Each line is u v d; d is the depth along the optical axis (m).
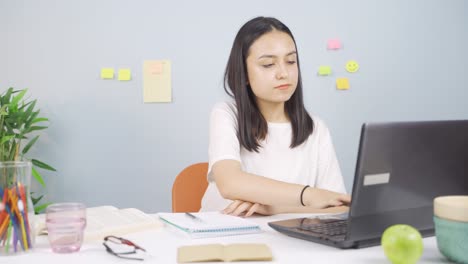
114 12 2.59
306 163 1.60
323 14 2.70
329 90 2.72
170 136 2.66
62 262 0.86
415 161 0.91
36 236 1.04
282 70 1.42
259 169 1.55
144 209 2.67
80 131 2.62
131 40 2.61
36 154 2.60
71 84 2.60
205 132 2.67
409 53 2.77
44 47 2.58
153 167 2.66
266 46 1.42
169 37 2.62
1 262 0.86
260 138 1.54
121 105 2.63
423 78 2.79
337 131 2.74
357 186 0.86
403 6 2.75
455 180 0.97
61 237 0.92
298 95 1.58
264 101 1.56
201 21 2.63
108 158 2.64
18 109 2.33
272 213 1.31
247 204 1.27
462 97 2.83
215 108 1.56
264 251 0.88
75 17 2.58
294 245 0.96
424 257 0.87
